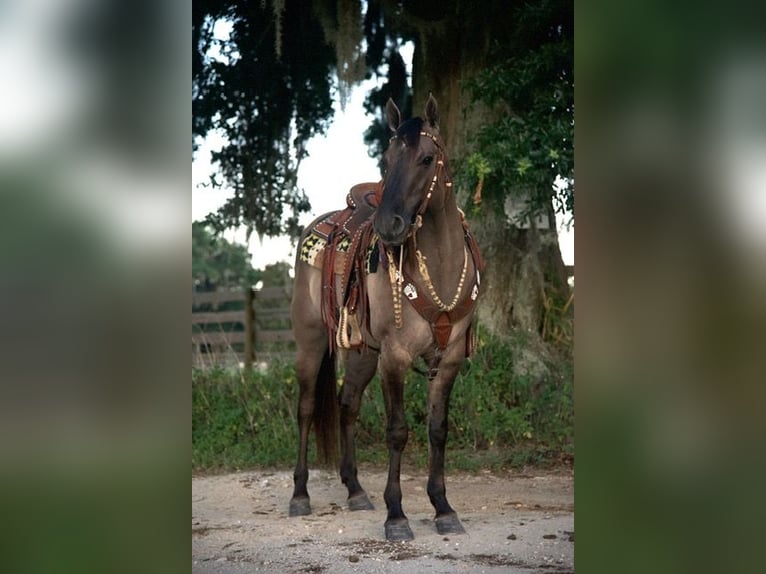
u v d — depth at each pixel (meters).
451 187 3.85
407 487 5.47
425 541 3.88
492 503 4.91
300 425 4.91
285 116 7.95
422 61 7.14
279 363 7.34
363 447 6.64
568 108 6.07
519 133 6.05
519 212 6.87
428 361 4.13
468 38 6.86
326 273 4.63
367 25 7.58
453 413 6.46
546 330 7.00
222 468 6.45
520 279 6.94
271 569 3.51
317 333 4.90
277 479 5.88
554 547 3.68
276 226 8.20
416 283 3.88
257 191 8.01
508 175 6.02
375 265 4.05
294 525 4.41
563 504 4.84
